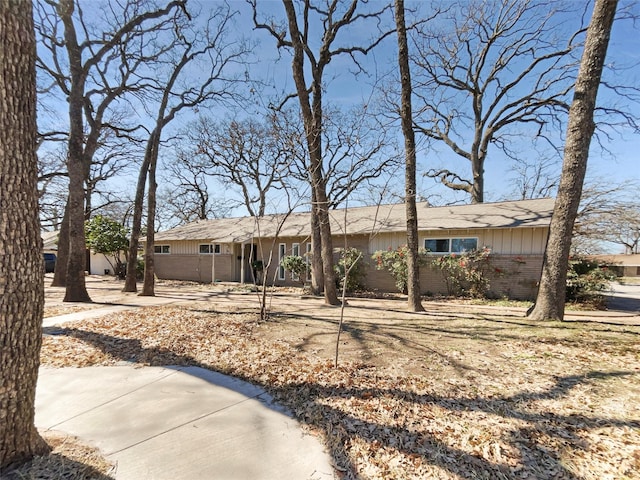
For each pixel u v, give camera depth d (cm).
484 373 404
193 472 234
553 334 568
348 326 646
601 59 634
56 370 431
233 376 413
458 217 1288
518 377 389
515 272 1102
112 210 2995
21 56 219
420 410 320
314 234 1222
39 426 293
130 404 338
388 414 314
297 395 360
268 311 805
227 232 1861
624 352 464
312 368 432
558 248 692
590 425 284
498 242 1145
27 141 224
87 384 387
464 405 328
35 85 231
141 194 1311
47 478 220
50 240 2856
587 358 445
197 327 638
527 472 232
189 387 381
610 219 1462
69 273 977
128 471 233
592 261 1045
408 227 856
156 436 279
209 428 293
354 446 267
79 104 979
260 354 487
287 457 253
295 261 1478
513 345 508
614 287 1939
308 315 767
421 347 507
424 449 261
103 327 638
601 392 343
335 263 1344
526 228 1095
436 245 1252
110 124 1470
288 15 903
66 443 265
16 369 224
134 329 623
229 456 253
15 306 221
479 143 2020
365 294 1256
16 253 221
